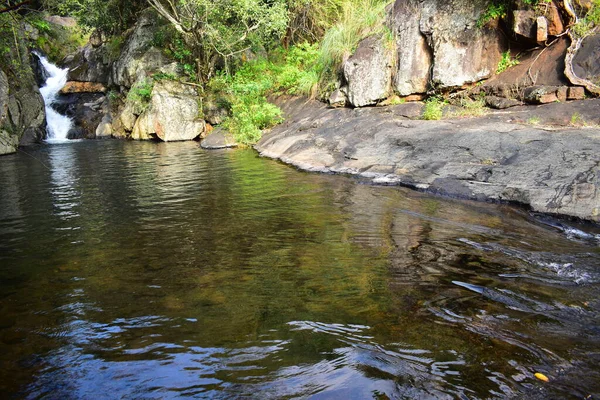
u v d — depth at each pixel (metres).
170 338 2.97
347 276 3.92
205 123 16.23
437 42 9.70
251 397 2.36
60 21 25.41
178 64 17.42
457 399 2.29
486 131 7.52
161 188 8.03
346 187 7.41
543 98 7.97
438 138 7.92
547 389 2.35
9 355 2.84
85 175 9.65
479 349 2.73
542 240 4.78
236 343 2.88
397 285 3.70
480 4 9.30
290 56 15.59
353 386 2.41
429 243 4.75
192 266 4.26
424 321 3.09
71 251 4.84
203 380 2.52
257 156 11.20
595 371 2.50
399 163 7.90
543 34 8.39
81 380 2.56
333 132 10.21
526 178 6.13
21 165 11.32
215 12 14.52
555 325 3.02
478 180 6.59
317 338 2.90
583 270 3.99
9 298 3.68
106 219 6.13
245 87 13.79
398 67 10.45
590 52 7.76
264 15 14.46
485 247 4.59
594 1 7.92
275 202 6.69
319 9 15.34
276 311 3.29
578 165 5.89
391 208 6.12
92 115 19.73
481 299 3.43
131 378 2.56
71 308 3.45
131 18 21.92
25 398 2.42
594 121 7.02
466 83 9.41
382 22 11.32
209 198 7.12
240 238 5.08
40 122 17.78
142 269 4.23
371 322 3.09
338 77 12.10
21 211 6.74
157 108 16.05
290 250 4.64
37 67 21.20
